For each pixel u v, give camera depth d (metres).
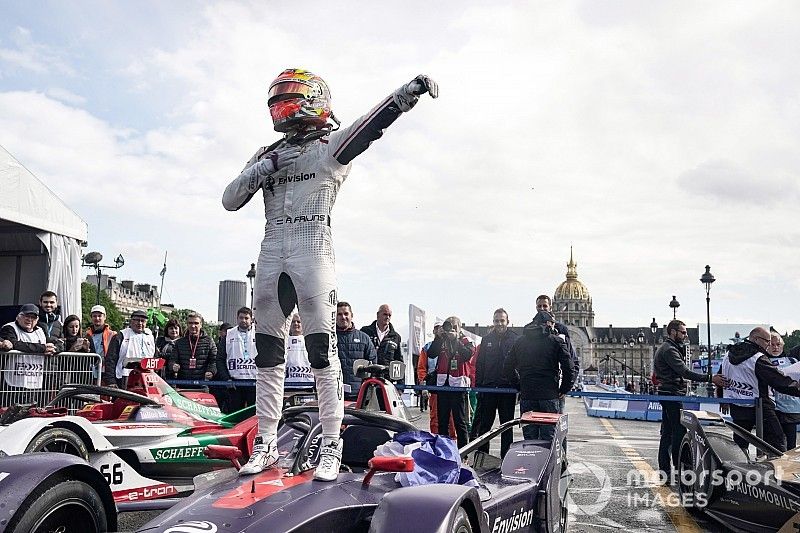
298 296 3.92
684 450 7.54
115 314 71.75
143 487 6.60
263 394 4.04
